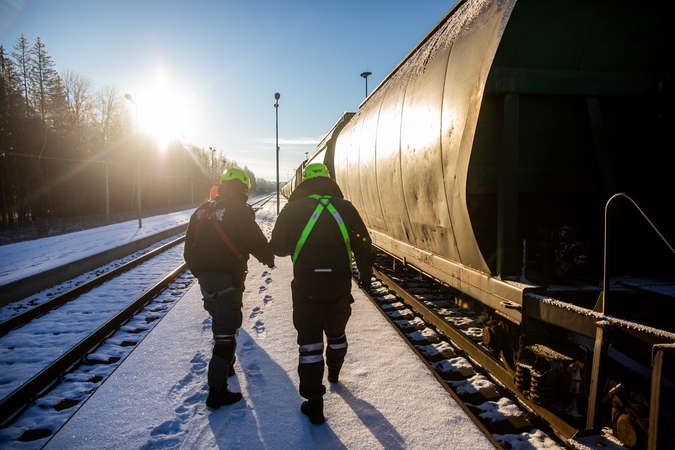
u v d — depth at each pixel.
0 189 34.78
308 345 2.63
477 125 3.14
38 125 36.62
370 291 6.86
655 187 3.49
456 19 4.06
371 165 6.28
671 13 2.91
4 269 9.20
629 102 3.32
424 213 4.34
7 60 35.22
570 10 2.80
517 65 3.02
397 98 5.21
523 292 2.73
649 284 2.89
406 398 2.94
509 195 3.04
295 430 2.56
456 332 4.14
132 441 2.46
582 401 2.59
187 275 8.75
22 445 2.49
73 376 3.56
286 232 2.71
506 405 2.98
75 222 28.66
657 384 1.75
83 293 7.14
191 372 3.46
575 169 3.51
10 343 4.53
